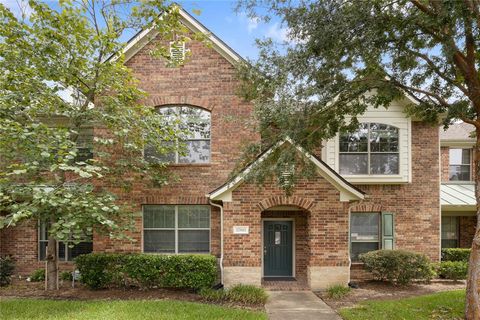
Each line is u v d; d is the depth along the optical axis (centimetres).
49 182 892
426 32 732
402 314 763
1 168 944
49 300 872
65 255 1240
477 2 641
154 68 1180
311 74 757
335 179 1044
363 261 1145
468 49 750
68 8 873
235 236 1034
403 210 1234
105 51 962
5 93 893
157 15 956
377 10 699
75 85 991
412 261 1068
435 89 912
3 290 1021
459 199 1352
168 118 1148
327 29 689
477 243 714
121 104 970
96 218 806
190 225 1173
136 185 1154
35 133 773
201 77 1179
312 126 870
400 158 1206
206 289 960
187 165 1164
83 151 1162
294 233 1183
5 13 849
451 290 1013
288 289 1038
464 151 1544
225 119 955
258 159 920
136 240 1140
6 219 730
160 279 1016
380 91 839
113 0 940
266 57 777
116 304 820
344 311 795
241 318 721
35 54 897
